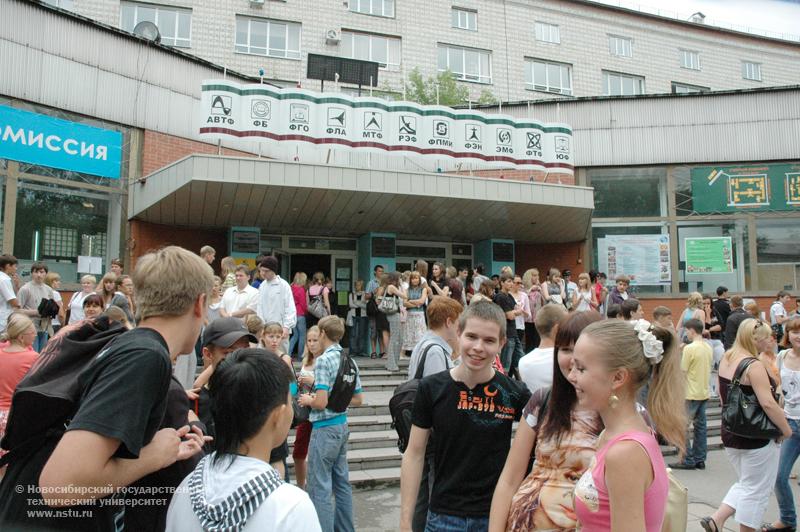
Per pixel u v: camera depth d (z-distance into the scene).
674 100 16.92
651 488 1.99
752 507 4.52
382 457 6.85
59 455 1.62
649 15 26.52
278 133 11.96
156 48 13.70
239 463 1.79
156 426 1.85
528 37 24.78
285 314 7.56
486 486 2.88
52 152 11.96
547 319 3.83
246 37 21.02
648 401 2.43
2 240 11.21
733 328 8.63
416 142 12.80
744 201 16.52
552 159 13.91
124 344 1.84
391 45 23.00
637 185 16.80
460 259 16.53
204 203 12.01
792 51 28.55
